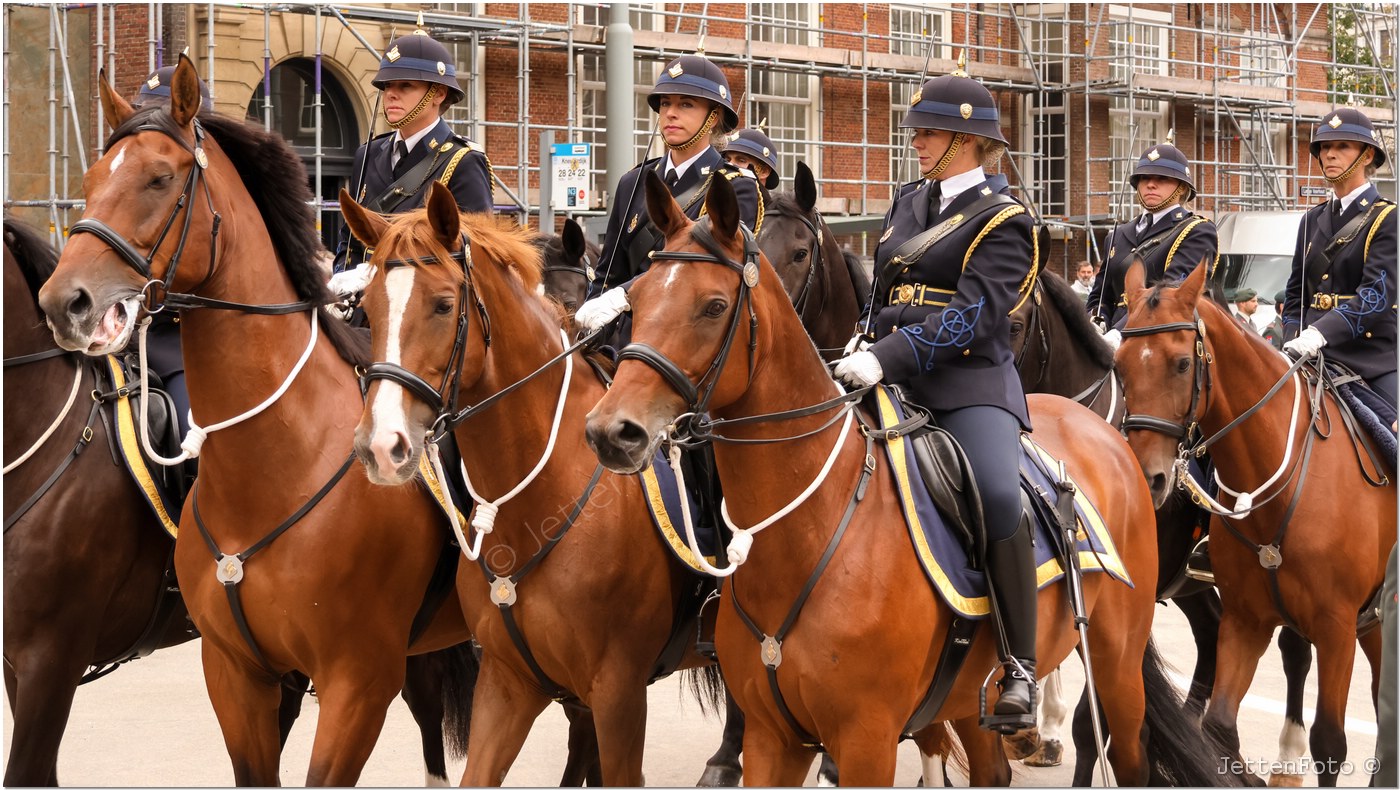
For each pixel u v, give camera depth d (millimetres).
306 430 4363
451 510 4098
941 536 3977
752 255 3582
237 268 4227
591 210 16594
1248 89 21719
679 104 5402
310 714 7535
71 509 4812
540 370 4195
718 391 3553
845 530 3820
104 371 5027
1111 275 7777
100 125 13797
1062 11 21156
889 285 4309
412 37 5484
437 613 4840
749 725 4020
